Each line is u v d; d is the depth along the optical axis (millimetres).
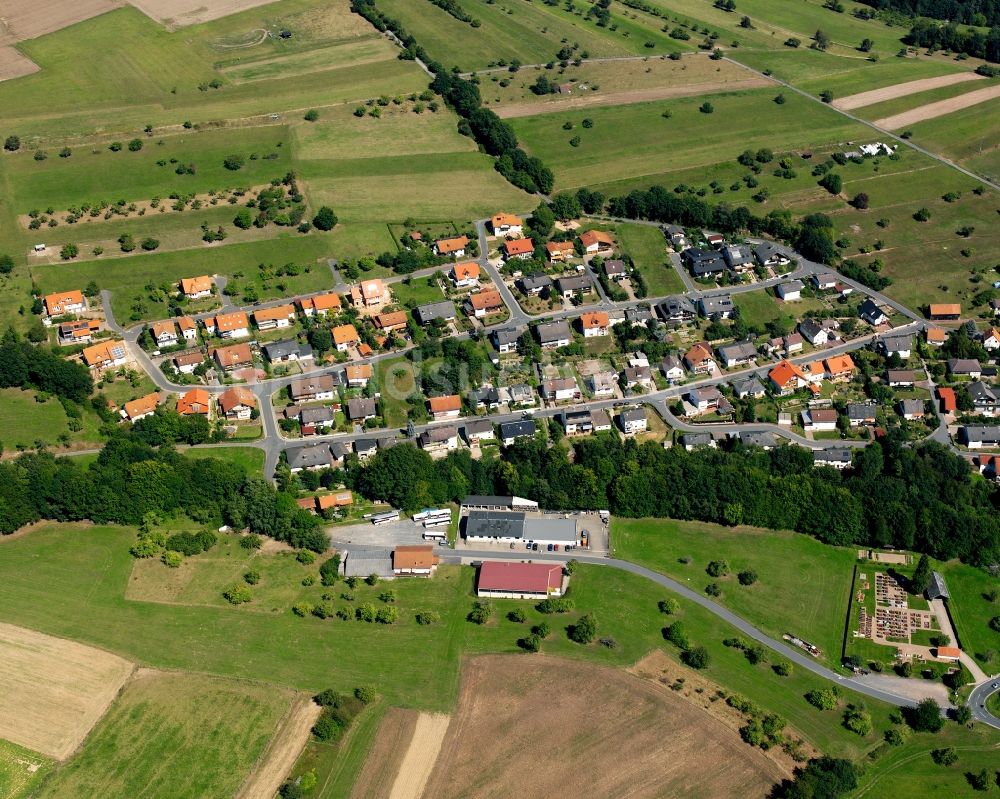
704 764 188500
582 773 186625
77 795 181000
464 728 194875
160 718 194500
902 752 193750
